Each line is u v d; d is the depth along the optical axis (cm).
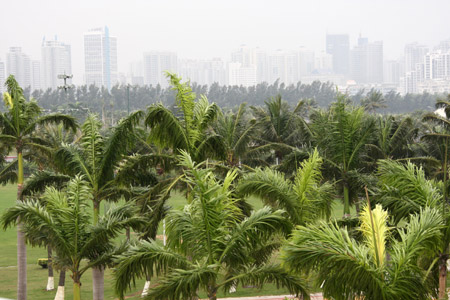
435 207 1766
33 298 3550
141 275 1620
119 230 2209
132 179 2656
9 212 2153
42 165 3512
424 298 1409
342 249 1345
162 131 2252
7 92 2980
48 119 3014
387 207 1838
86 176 2575
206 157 2323
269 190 1962
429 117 4206
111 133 2622
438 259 1655
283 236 1859
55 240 2167
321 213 2095
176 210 1705
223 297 3328
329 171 2820
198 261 1655
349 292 1344
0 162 3544
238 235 1645
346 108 2898
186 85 2270
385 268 1398
